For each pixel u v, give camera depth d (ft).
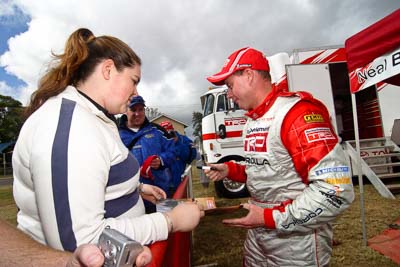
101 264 1.41
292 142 3.98
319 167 3.76
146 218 2.57
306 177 4.09
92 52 3.03
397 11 8.55
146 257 1.49
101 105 3.09
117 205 2.81
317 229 4.38
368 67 10.24
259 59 4.69
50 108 2.56
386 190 18.08
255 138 4.56
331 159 3.76
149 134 9.82
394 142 21.18
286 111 4.09
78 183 2.18
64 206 2.13
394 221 13.29
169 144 10.23
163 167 9.30
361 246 10.94
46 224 2.18
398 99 22.24
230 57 4.82
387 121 22.33
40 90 2.96
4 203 28.73
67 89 2.96
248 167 4.82
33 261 1.58
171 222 2.68
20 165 2.61
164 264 2.98
